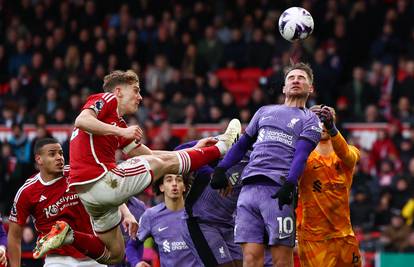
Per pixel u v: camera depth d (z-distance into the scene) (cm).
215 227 1587
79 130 1409
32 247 2117
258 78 3297
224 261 1576
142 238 1667
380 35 3316
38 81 3262
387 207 2462
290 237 1386
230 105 2923
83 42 3356
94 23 3497
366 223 2452
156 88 3206
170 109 3002
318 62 3055
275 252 1386
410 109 2903
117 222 1476
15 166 2755
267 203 1384
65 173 1545
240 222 1402
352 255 1527
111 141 1405
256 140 1429
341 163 1509
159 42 3353
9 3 3672
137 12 3581
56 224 1468
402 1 3281
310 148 1368
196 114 2916
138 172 1405
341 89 3106
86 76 3191
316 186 1505
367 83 3016
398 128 2753
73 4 3594
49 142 1530
